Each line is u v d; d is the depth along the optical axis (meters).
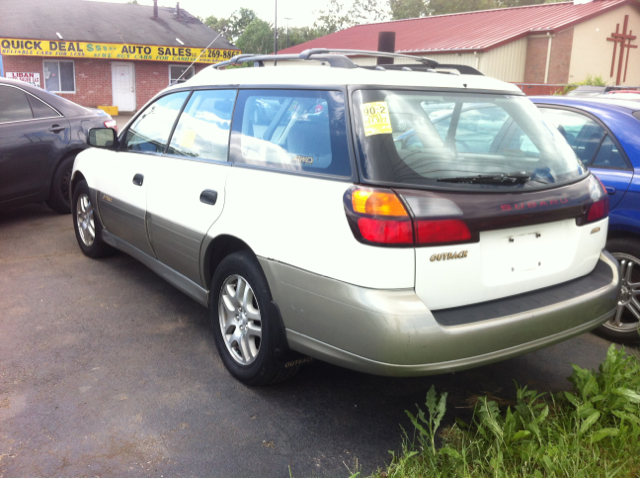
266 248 2.95
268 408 3.14
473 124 2.90
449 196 2.54
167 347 3.84
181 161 3.87
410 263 2.44
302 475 2.61
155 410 3.09
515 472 2.50
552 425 2.84
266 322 3.02
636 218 3.78
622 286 3.93
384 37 13.38
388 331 2.40
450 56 22.22
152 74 32.31
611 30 22.59
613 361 3.10
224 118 3.59
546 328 2.74
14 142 6.60
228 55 33.72
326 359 2.72
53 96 7.29
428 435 2.65
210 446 2.80
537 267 2.86
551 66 21.83
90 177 5.21
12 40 28.03
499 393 3.33
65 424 2.95
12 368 3.51
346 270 2.54
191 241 3.63
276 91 3.22
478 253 2.60
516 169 2.82
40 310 4.39
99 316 4.32
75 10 33.78
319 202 2.69
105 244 5.49
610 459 2.62
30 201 6.96
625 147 3.91
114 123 8.01
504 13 26.25
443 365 2.48
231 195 3.26
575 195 2.95
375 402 3.24
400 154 2.59
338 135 2.73
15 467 2.61
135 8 36.72
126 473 2.59
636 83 24.28
